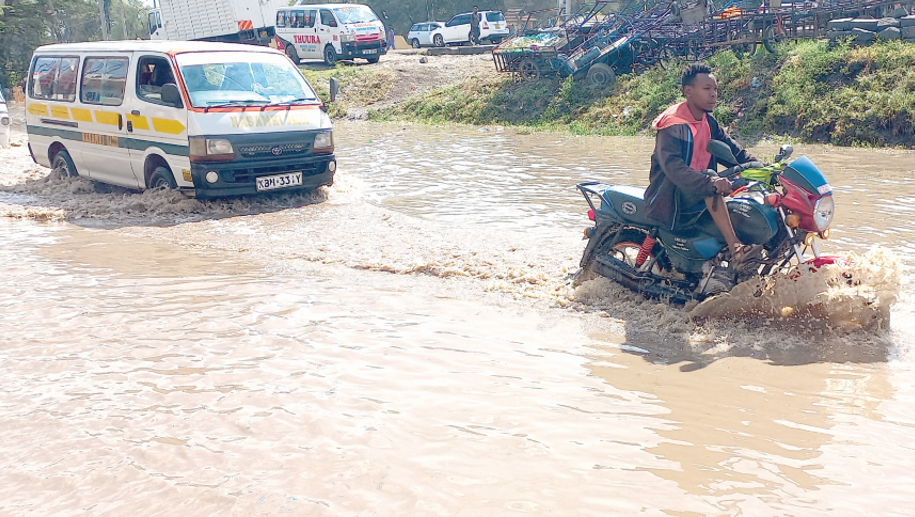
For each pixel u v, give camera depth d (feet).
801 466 11.07
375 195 33.50
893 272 16.17
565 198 31.91
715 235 17.19
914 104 47.57
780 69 55.88
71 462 11.44
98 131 34.50
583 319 17.61
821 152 45.85
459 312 18.16
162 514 10.04
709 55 61.93
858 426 12.27
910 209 28.32
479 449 11.64
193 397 13.61
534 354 15.52
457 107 71.51
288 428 12.38
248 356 15.49
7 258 23.82
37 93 38.14
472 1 189.37
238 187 30.89
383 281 20.83
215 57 32.40
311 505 10.16
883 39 54.03
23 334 16.98
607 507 10.05
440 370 14.71
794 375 14.34
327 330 16.94
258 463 11.30
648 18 65.87
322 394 13.65
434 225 27.22
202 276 21.53
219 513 10.03
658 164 17.58
